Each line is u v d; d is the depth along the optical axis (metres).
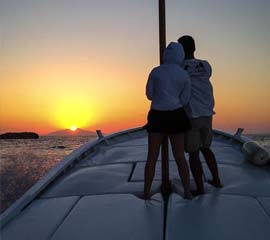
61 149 89.06
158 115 3.70
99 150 7.05
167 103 3.67
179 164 3.76
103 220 3.30
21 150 80.69
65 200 3.97
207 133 4.07
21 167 27.00
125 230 3.07
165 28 4.16
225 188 4.21
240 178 4.73
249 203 3.62
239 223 3.13
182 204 3.58
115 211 3.51
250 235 2.91
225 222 3.15
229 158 6.00
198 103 4.01
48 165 31.55
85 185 4.53
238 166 5.42
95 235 3.00
